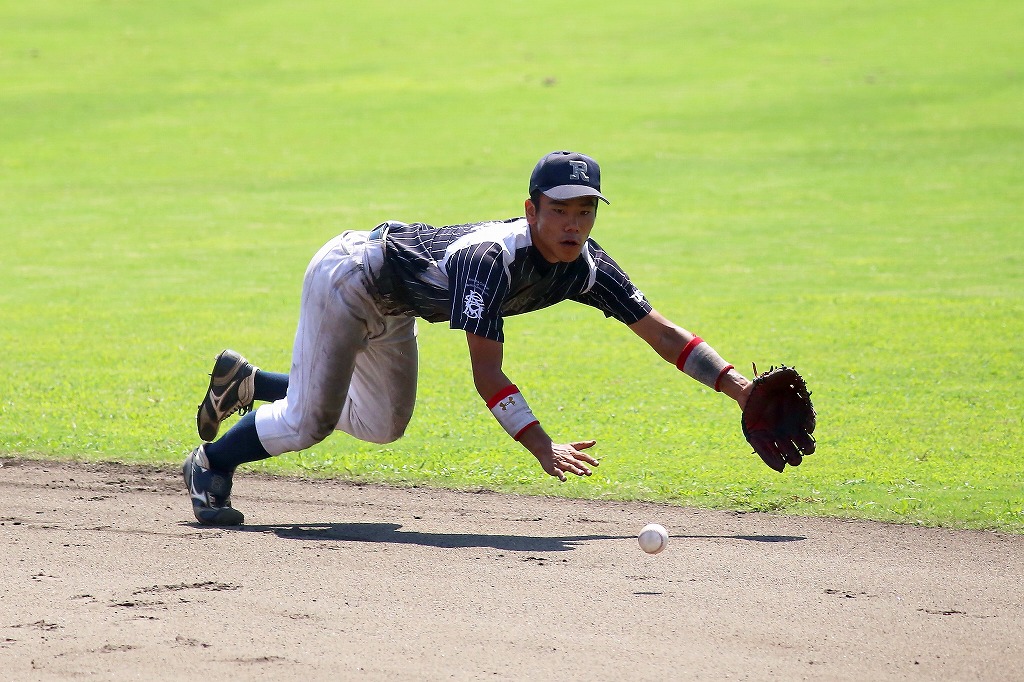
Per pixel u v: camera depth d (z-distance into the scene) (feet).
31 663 49.37
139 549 67.21
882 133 334.65
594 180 64.95
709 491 82.53
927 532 72.43
